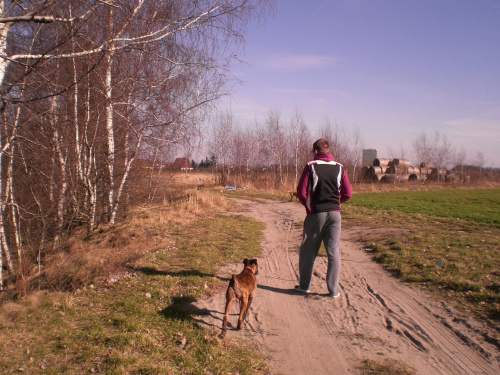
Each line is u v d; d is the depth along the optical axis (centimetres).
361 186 4212
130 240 881
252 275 486
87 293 527
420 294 579
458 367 363
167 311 479
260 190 3056
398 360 376
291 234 1180
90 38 680
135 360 345
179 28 735
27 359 338
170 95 966
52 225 697
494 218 1534
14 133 537
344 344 413
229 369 348
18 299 467
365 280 662
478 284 572
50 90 665
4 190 582
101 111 917
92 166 948
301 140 3600
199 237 983
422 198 2861
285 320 480
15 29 607
